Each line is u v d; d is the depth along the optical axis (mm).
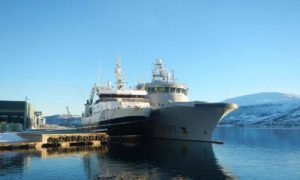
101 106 49781
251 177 24703
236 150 43094
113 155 35156
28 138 48031
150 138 54156
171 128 49156
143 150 39500
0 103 80750
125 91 50125
